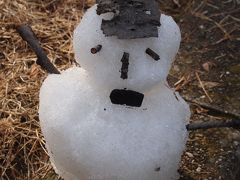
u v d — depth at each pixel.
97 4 0.72
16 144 1.02
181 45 1.25
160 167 0.76
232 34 1.28
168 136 0.76
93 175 0.76
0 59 1.19
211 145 1.02
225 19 1.32
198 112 1.09
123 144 0.74
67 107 0.76
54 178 0.96
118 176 0.75
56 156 0.79
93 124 0.74
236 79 1.16
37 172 0.98
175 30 0.75
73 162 0.76
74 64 1.14
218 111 1.08
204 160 0.99
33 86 1.13
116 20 0.70
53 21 1.28
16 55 1.20
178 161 0.79
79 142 0.75
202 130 1.04
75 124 0.75
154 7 0.71
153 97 0.78
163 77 0.73
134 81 0.71
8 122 1.04
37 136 1.03
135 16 0.70
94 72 0.73
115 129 0.74
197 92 1.13
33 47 0.83
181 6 1.37
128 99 0.73
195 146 1.01
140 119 0.75
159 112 0.77
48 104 0.78
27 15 1.29
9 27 1.25
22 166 1.00
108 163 0.74
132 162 0.74
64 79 0.79
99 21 0.72
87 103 0.76
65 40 1.24
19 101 1.09
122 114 0.75
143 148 0.74
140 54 0.71
